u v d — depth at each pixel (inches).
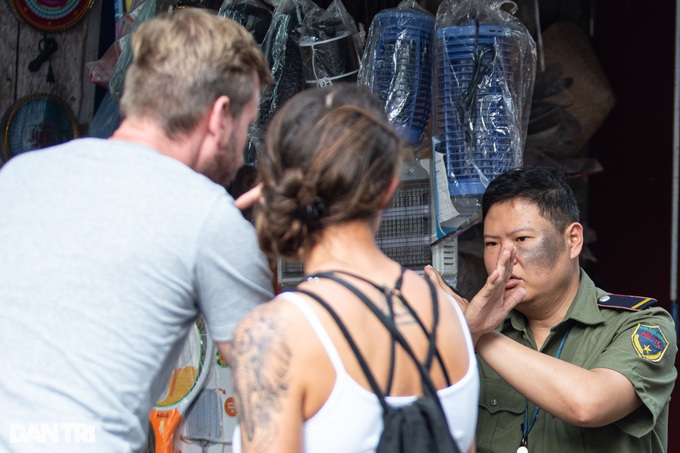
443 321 115.0
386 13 212.8
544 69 297.3
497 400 178.9
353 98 112.7
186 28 135.8
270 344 104.4
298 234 109.9
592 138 333.4
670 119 310.0
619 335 170.1
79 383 123.6
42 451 122.0
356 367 104.5
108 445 123.8
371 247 113.9
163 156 133.6
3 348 125.3
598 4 330.0
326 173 106.4
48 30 317.4
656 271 315.0
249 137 225.1
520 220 171.9
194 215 129.7
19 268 127.9
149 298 127.1
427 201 219.9
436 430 105.3
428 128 219.5
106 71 269.1
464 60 203.8
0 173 138.1
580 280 181.2
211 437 238.1
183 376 235.1
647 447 170.4
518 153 206.5
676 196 311.0
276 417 103.0
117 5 271.3
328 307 105.5
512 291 165.3
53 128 318.7
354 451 103.7
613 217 329.1
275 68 224.1
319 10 227.9
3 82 316.5
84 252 127.0
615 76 326.3
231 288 131.9
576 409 153.9
